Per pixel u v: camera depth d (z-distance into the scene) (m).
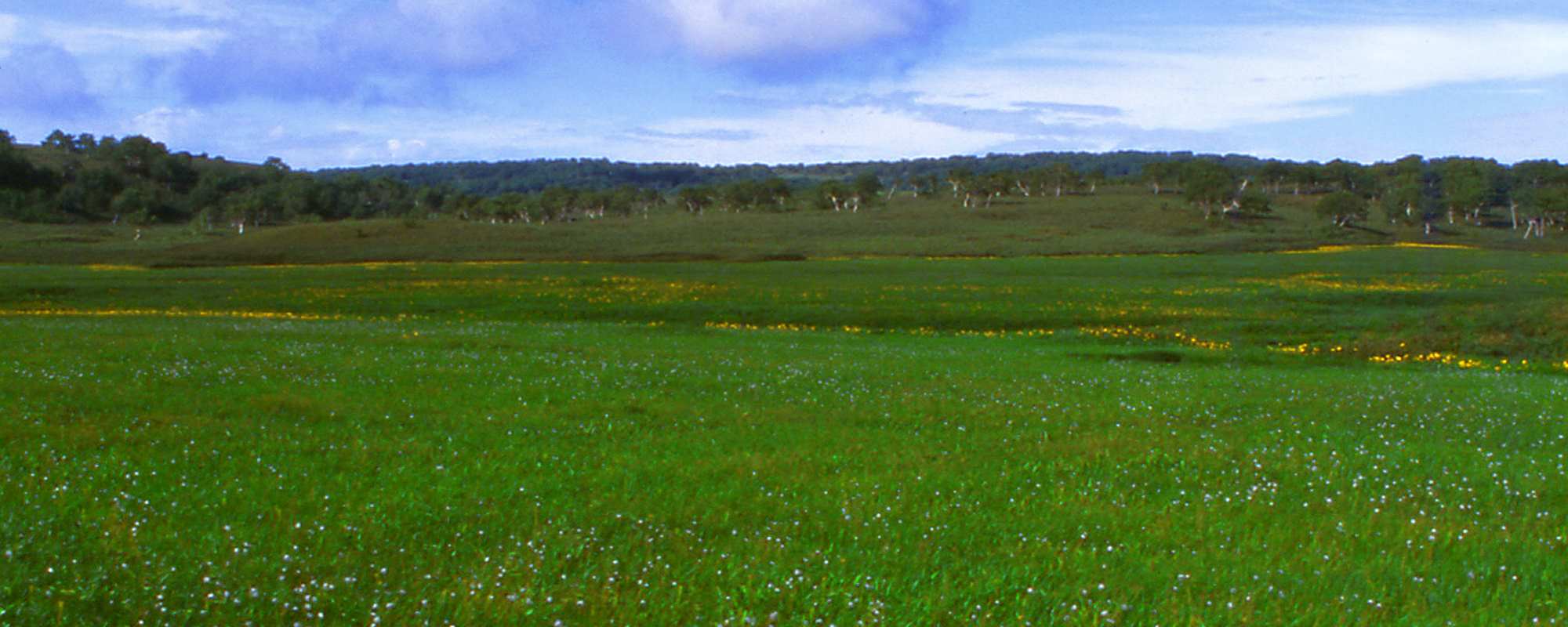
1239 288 61.06
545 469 14.24
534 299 54.66
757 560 10.18
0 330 31.52
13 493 11.79
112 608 8.28
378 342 30.36
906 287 62.53
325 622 8.27
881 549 10.70
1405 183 187.88
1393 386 24.84
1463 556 10.89
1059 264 87.06
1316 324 42.50
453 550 10.32
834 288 61.19
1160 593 9.47
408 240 121.88
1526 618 9.00
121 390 19.34
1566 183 189.50
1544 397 23.14
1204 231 142.38
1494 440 17.94
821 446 16.33
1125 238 127.31
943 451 16.03
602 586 9.31
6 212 179.88
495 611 8.54
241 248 112.19
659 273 75.88
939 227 152.25
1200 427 18.67
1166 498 13.31
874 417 19.12
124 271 76.62
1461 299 55.12
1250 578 9.92
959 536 11.27
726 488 13.23
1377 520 12.23
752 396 21.42
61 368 21.95
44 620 7.90
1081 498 13.16
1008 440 17.03
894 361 28.83
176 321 39.84
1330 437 17.84
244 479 13.09
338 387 20.97
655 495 12.79
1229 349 36.78
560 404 19.81
